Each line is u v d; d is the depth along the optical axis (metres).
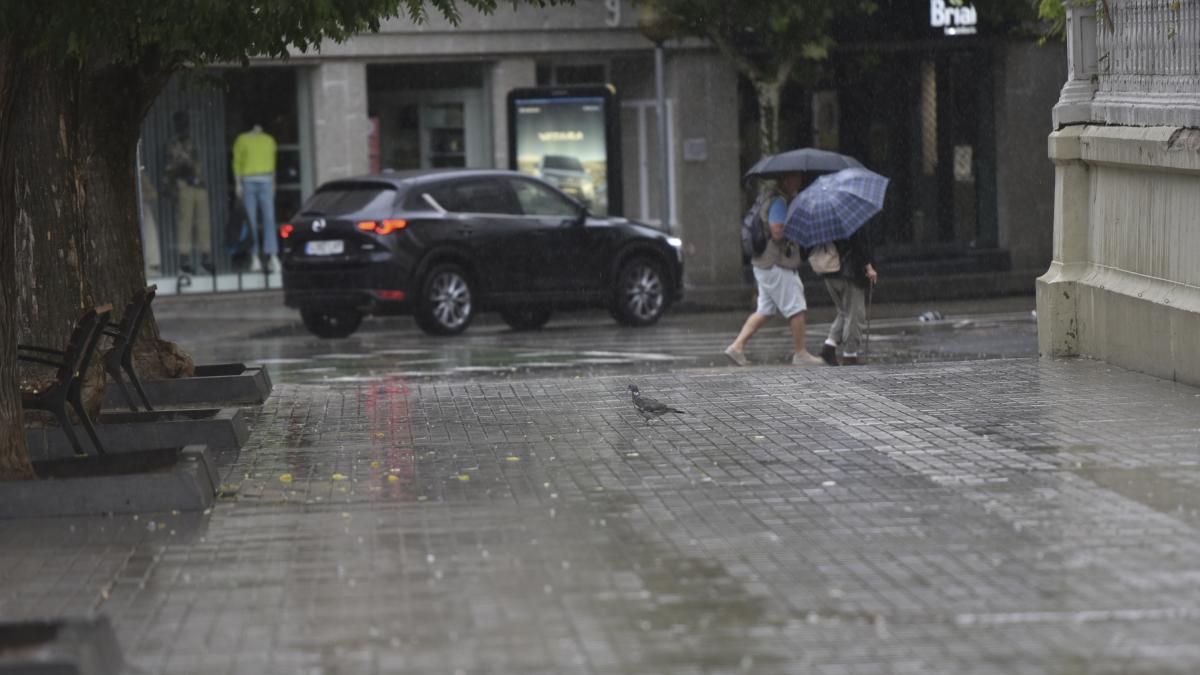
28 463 24.89
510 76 76.44
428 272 58.69
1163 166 32.75
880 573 19.17
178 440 29.77
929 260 84.00
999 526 21.31
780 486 24.28
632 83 80.75
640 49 78.25
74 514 23.80
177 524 23.06
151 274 72.50
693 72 79.12
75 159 31.11
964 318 60.47
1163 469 24.45
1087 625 16.97
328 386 39.47
